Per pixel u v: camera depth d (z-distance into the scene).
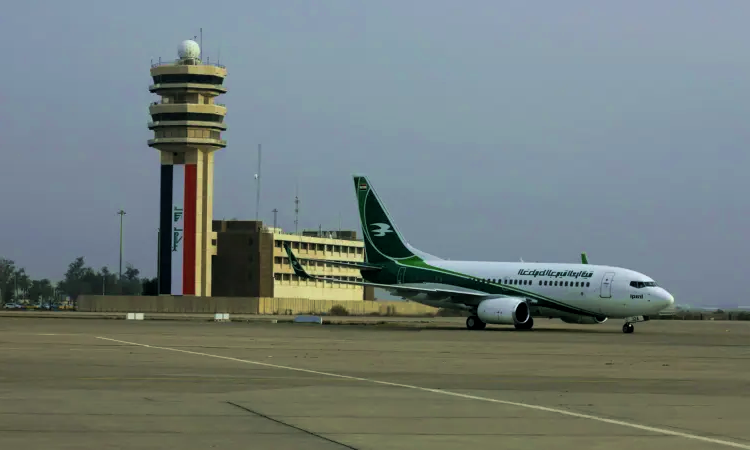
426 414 23.11
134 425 20.61
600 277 78.31
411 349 51.16
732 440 19.59
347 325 95.31
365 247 92.25
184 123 177.62
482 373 35.66
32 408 23.23
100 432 19.55
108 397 25.75
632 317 79.19
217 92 183.00
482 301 83.62
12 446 17.69
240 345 53.31
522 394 28.09
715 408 25.00
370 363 40.16
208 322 101.12
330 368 37.16
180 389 28.17
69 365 37.03
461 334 72.62
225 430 20.06
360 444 18.52
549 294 80.44
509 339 64.56
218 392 27.47
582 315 79.94
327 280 91.56
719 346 58.47
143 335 64.75
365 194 92.31
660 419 22.69
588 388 30.19
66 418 21.56
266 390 28.20
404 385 30.42
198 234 180.50
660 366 40.41
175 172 181.00
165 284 180.88
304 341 58.94
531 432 20.36
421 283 88.00
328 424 21.19
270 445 18.22
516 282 82.56
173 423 20.97
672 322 134.38
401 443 18.69
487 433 20.14
